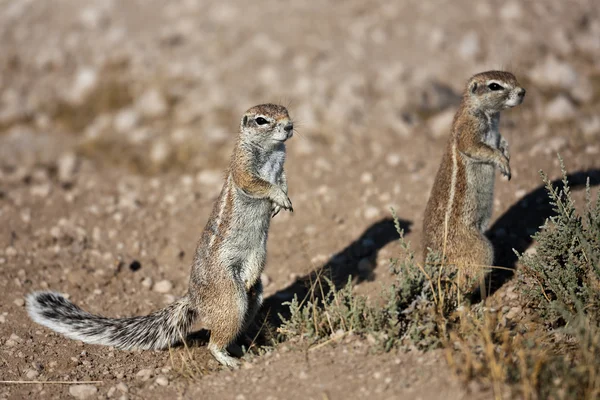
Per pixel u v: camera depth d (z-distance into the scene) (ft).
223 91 59.62
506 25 65.41
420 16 65.87
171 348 33.55
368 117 55.88
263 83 59.62
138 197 49.85
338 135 54.03
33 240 43.11
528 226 38.91
